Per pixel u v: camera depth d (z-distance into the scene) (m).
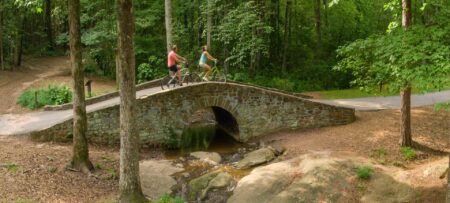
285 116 19.06
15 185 11.02
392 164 14.24
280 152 16.67
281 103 18.95
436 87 9.93
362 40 12.12
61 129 15.77
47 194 10.92
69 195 11.23
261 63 31.66
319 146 16.38
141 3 28.50
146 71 26.12
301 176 13.62
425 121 17.70
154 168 15.13
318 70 30.02
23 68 32.91
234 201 12.73
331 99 23.66
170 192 13.49
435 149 15.15
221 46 29.95
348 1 32.88
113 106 16.78
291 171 14.11
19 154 13.44
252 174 14.25
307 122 19.09
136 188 10.99
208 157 16.78
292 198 12.41
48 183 11.64
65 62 37.53
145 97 17.19
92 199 11.33
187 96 17.91
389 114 19.34
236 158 16.97
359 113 20.02
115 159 14.95
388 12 32.03
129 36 10.18
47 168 12.61
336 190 12.73
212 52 29.23
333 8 33.22
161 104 17.55
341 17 33.09
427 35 10.62
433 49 10.19
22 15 32.84
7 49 33.78
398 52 10.67
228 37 26.02
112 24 26.02
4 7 29.88
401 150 15.00
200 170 15.42
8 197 10.21
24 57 38.50
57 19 42.78
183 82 20.20
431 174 12.76
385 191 12.43
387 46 11.02
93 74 30.42
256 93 18.70
